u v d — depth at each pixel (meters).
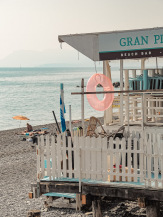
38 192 9.95
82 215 11.82
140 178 9.18
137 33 9.47
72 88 101.31
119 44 9.66
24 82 133.25
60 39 10.12
